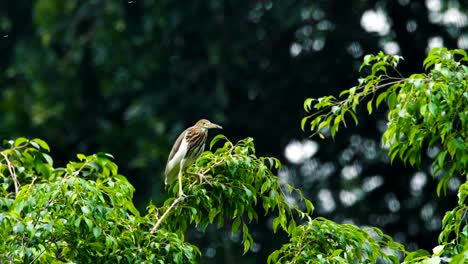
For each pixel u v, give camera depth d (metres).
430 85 7.24
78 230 7.27
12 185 9.30
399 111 7.42
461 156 7.63
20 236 7.11
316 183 19.75
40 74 20.06
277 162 7.94
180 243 7.38
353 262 7.52
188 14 19.92
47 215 7.14
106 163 7.80
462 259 6.32
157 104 19.64
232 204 8.08
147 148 18.95
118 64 19.66
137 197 19.48
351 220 19.31
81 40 19.66
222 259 18.16
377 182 19.59
